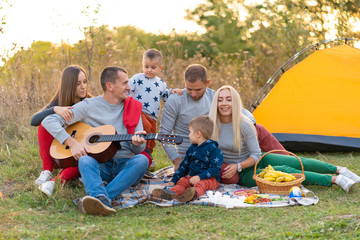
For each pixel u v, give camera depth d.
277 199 3.89
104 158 3.87
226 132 4.48
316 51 7.03
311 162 4.46
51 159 4.36
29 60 8.00
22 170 4.97
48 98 7.45
